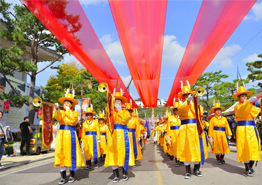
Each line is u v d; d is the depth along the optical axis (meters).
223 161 6.21
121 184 4.32
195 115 4.78
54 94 14.06
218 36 5.70
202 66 7.81
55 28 5.16
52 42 14.05
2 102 14.62
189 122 4.77
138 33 5.82
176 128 6.46
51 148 11.95
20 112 16.86
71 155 4.61
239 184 3.91
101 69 8.06
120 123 4.82
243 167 5.52
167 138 6.29
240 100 4.97
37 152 10.23
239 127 4.85
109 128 4.44
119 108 4.86
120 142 4.67
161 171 5.46
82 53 6.55
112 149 4.66
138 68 7.99
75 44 5.98
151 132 19.00
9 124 15.52
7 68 12.18
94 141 6.51
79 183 4.54
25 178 5.23
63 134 4.65
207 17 5.02
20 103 13.16
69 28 5.21
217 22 5.13
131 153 4.92
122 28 5.67
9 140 8.24
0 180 5.08
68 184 4.48
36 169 6.51
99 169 6.25
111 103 4.66
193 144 4.62
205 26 5.38
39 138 10.48
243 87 4.93
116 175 4.59
